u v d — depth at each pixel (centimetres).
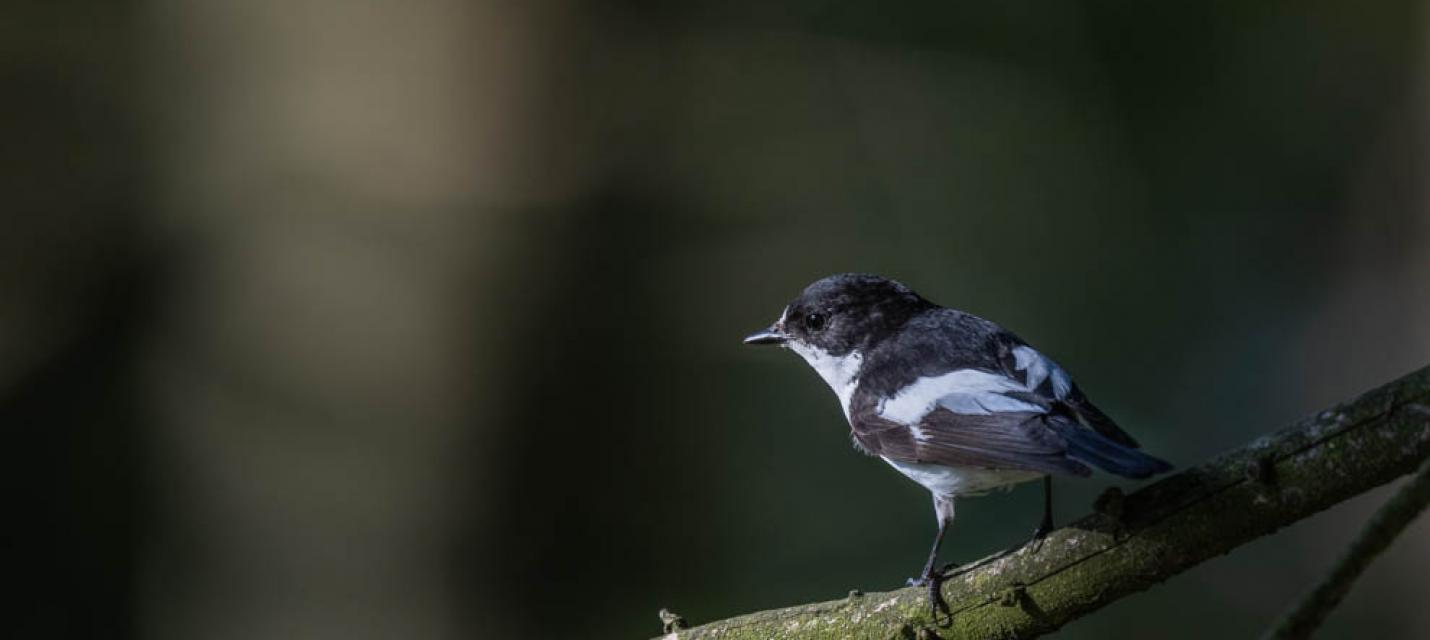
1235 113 1510
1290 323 1455
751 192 1438
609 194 1326
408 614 1190
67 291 1387
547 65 1274
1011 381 623
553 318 1265
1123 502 496
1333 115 1473
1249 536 477
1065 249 1491
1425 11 1376
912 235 1477
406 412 1213
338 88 1248
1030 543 518
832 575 1267
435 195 1236
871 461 1320
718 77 1452
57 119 1416
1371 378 1398
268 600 1208
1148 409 1448
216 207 1304
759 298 1407
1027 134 1508
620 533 1267
